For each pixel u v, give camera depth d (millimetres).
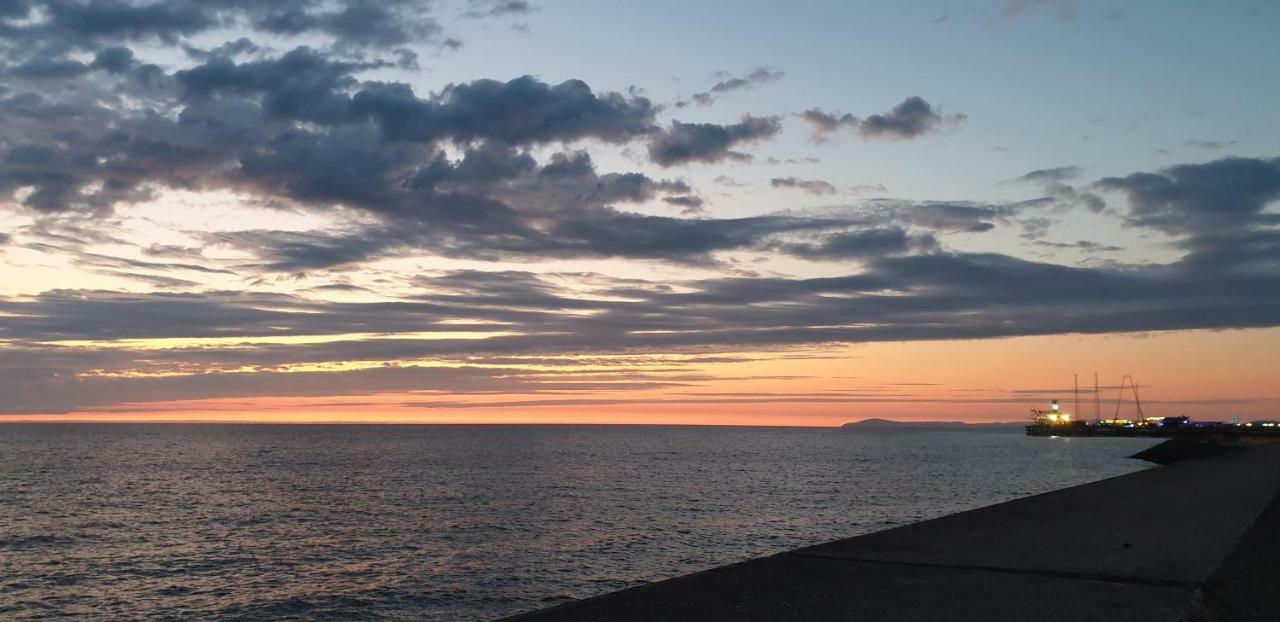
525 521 39844
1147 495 14180
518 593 24016
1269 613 6340
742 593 5746
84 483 65250
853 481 67062
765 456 116500
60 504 49344
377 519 41000
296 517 42156
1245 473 22953
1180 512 11547
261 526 38844
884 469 84688
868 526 37875
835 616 5121
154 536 36000
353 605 22812
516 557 29719
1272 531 10414
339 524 39250
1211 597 6043
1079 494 14078
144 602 23578
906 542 8055
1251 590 6723
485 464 91938
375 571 27453
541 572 26953
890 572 6520
